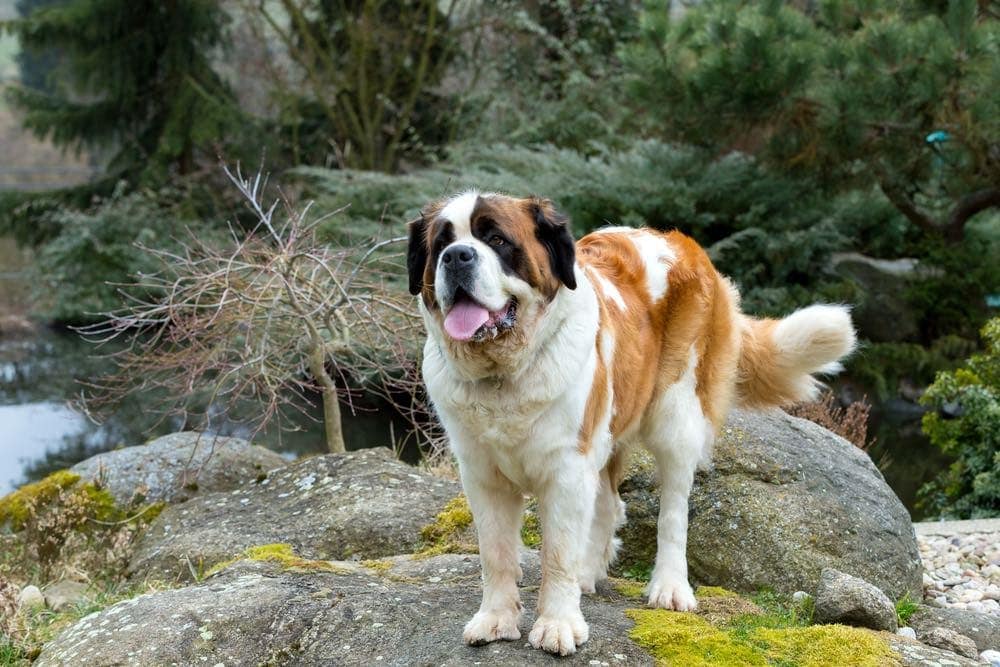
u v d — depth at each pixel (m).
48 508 7.00
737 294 5.30
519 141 17.05
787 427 5.96
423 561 5.23
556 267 3.83
